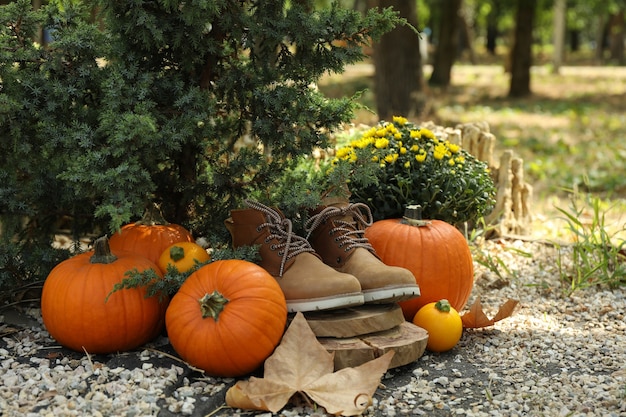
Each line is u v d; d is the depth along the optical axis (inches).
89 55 82.3
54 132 80.3
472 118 281.7
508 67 501.4
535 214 126.1
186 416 70.8
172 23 82.4
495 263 102.0
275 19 84.3
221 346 73.4
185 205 88.5
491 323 83.2
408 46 224.4
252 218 79.0
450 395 74.4
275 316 74.2
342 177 80.7
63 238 104.1
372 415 71.7
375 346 75.3
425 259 83.0
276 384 71.4
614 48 728.3
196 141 84.0
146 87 80.0
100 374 74.7
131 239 82.4
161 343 80.2
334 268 79.8
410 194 88.4
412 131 91.0
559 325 87.0
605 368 78.5
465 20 659.4
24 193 84.6
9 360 76.7
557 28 541.0
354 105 85.0
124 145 76.8
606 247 98.7
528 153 208.7
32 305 86.0
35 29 83.2
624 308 91.1
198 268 78.0
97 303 76.0
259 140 88.4
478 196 90.6
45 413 70.2
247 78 85.4
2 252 82.8
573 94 384.5
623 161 191.8
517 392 74.6
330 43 84.0
